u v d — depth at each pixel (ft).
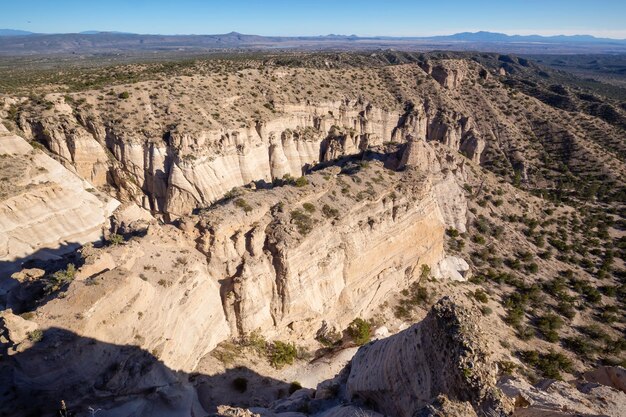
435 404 46.37
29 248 169.68
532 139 400.47
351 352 134.10
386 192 158.61
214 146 259.19
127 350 83.35
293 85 352.28
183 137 245.24
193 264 107.55
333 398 98.37
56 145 233.76
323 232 132.87
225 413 66.64
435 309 64.34
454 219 230.27
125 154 240.94
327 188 145.89
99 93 267.80
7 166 181.88
